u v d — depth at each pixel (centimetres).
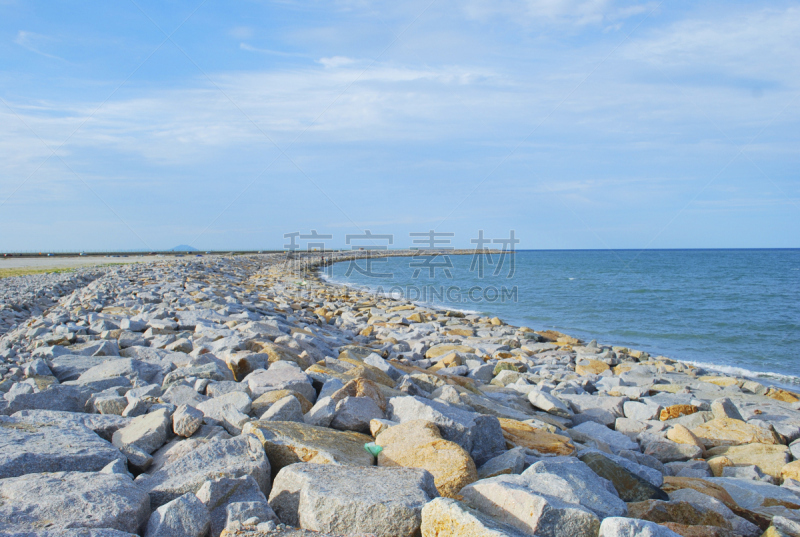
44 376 656
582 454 502
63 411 486
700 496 449
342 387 548
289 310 1814
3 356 797
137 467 406
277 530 299
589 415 757
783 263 8688
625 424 719
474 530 281
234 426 485
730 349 1727
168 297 1574
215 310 1310
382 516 311
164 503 343
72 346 823
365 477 354
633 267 7406
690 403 868
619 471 473
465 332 1708
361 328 1630
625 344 1812
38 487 320
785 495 493
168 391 554
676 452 625
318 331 1402
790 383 1298
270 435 421
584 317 2433
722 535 388
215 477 360
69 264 4106
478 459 482
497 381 955
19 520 288
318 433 446
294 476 354
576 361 1324
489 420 501
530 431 559
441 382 721
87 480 333
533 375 1008
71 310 1354
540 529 316
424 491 341
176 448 418
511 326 1925
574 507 325
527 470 391
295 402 504
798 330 2067
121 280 2117
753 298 3256
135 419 479
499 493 342
